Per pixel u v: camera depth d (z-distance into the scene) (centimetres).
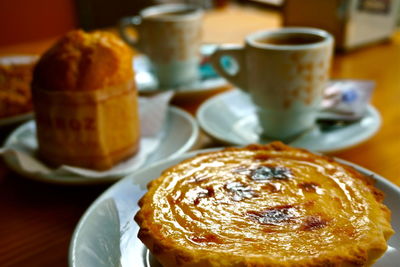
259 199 20
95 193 29
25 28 89
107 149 30
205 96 42
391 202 22
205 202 20
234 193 21
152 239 19
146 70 48
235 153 24
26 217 26
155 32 42
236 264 17
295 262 17
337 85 38
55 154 30
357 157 31
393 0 51
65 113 29
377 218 19
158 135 34
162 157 32
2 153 29
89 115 29
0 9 85
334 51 51
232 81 35
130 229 22
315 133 33
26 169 29
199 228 19
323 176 22
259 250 18
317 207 20
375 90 41
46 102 29
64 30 94
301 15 52
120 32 45
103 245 21
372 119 34
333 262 17
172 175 22
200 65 47
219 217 19
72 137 29
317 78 32
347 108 34
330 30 50
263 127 34
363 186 21
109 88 29
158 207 20
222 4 77
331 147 30
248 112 37
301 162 23
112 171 30
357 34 50
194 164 23
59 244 24
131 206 23
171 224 19
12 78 39
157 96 36
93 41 30
